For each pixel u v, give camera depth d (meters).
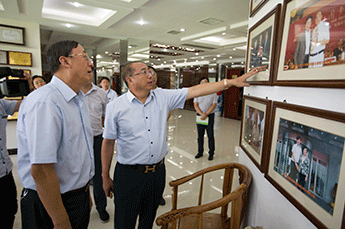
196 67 12.78
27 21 4.65
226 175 1.70
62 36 6.61
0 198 1.50
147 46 6.85
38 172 0.90
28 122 0.91
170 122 8.21
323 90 0.79
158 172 1.54
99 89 2.36
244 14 4.13
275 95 1.17
